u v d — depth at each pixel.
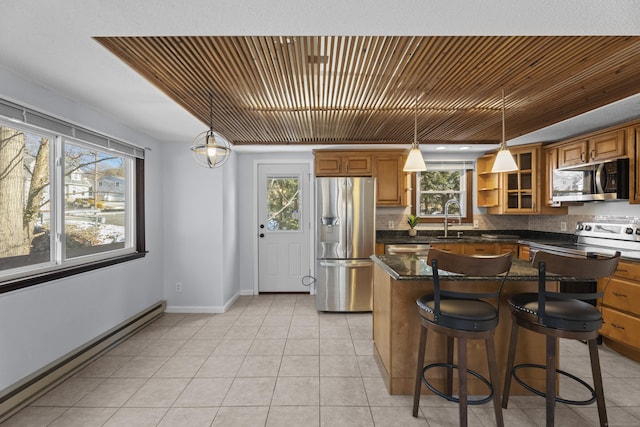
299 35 1.58
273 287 4.84
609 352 2.83
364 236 4.04
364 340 3.13
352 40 1.72
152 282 3.69
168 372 2.51
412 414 1.98
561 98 2.59
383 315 2.45
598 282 2.95
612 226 3.22
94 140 2.70
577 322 1.67
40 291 2.20
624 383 2.32
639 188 2.81
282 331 3.36
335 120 3.18
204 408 2.06
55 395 2.20
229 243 4.24
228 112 2.90
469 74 2.14
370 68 2.06
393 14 1.41
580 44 1.76
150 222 3.66
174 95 2.44
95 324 2.75
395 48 1.81
